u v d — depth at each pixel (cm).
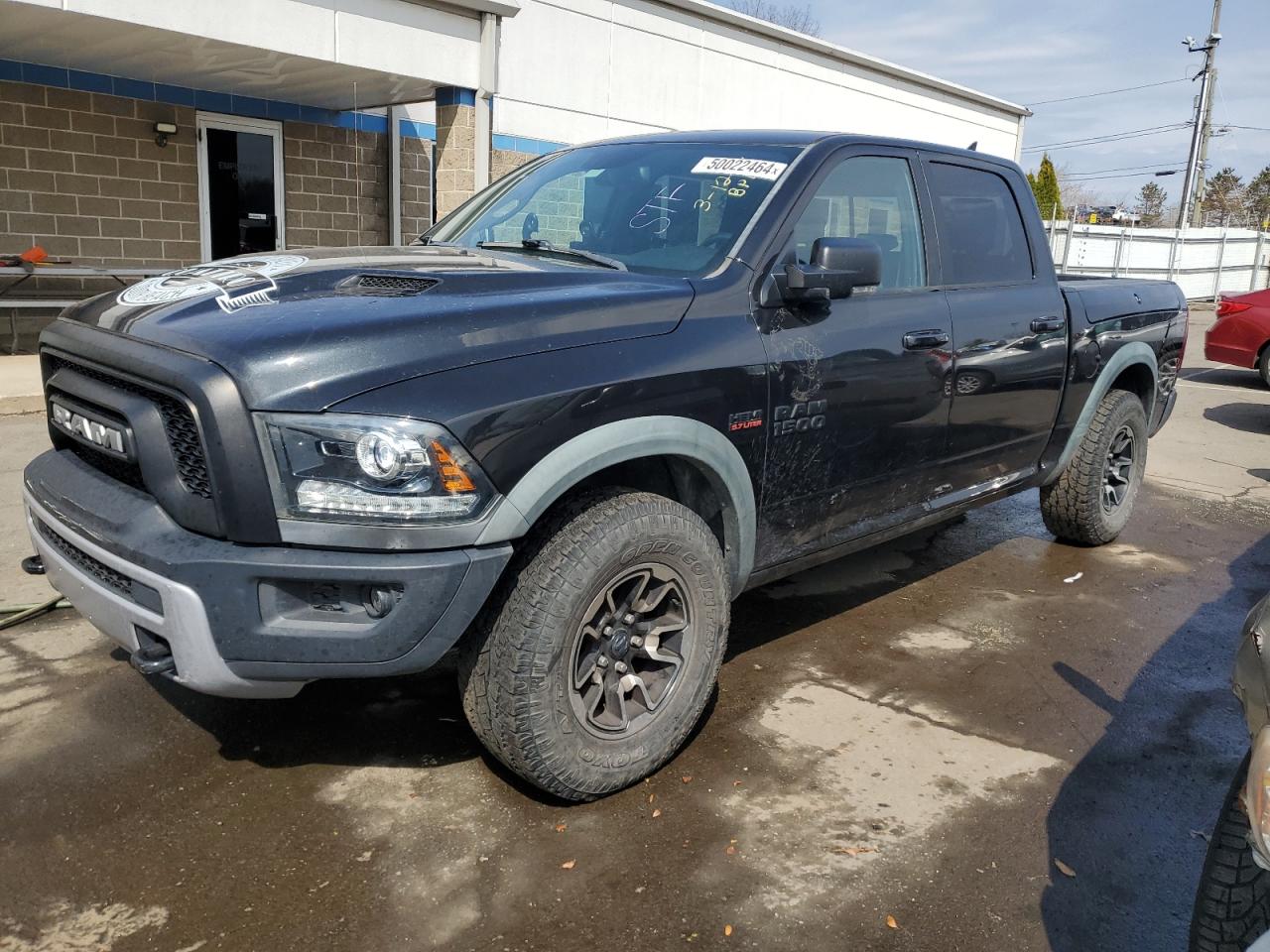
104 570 257
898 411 359
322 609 239
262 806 275
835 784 296
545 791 275
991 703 355
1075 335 460
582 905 240
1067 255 2812
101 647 369
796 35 1558
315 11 868
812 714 340
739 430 299
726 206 333
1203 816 289
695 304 295
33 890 239
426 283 276
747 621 424
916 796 292
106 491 262
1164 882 258
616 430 263
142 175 1028
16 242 966
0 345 975
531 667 256
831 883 251
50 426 307
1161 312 542
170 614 234
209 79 1005
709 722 332
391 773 295
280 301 258
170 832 263
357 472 229
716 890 247
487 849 260
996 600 461
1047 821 282
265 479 228
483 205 404
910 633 417
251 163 1105
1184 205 4266
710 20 1453
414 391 235
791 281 312
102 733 310
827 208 345
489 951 224
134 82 1002
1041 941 234
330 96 1085
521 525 245
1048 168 3169
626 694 287
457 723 324
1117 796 297
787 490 326
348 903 238
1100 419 503
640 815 277
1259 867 184
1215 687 376
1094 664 392
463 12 962
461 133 1002
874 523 375
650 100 1402
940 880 254
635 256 331
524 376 250
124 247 1031
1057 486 514
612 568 265
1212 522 620
